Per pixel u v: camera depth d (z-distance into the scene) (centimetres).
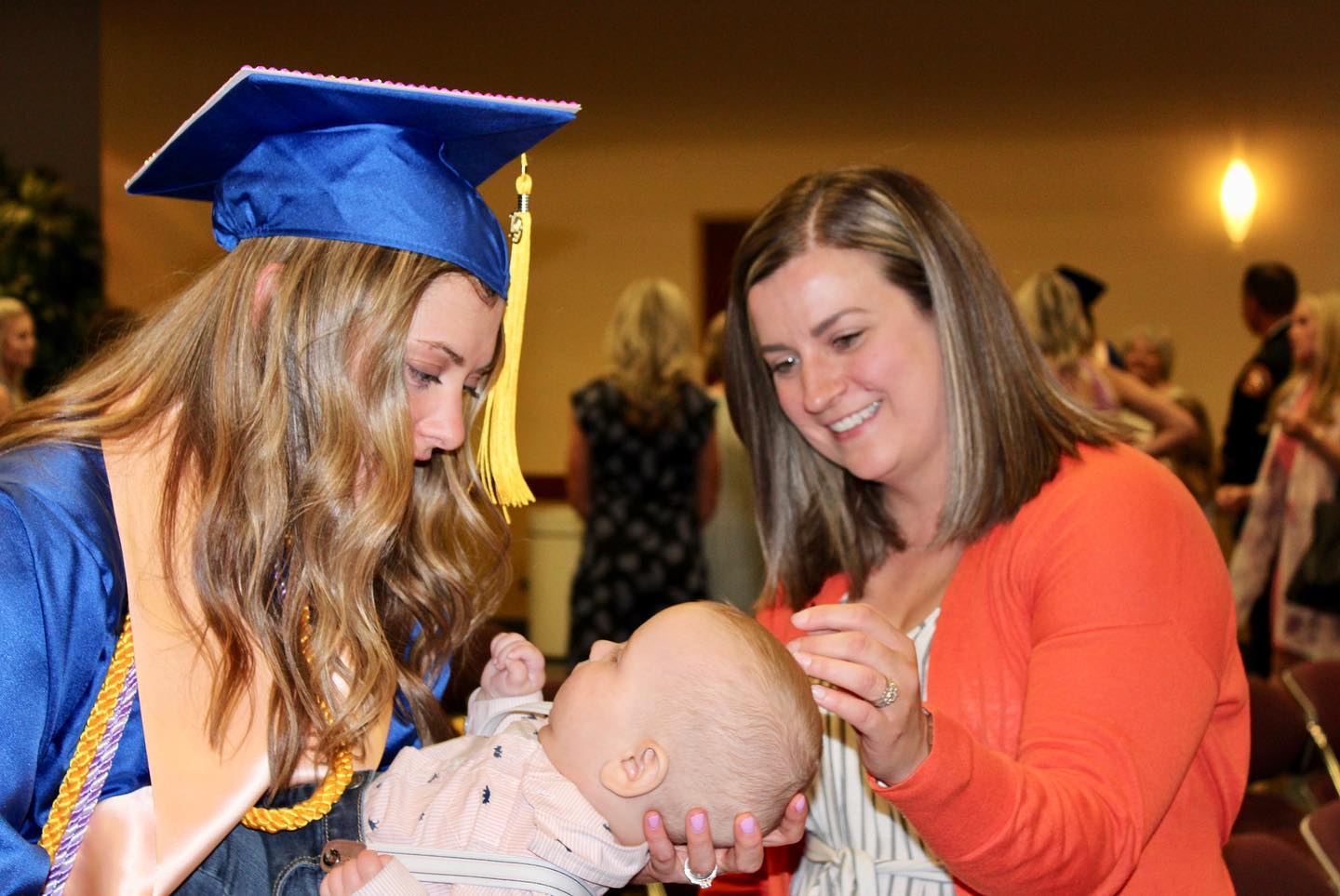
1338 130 720
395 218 121
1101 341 523
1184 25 730
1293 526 400
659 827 123
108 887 108
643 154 776
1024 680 137
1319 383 396
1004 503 143
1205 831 137
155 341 124
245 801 114
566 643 639
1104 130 743
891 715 107
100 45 773
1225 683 140
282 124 123
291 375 118
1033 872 109
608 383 407
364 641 121
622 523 407
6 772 100
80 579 109
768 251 151
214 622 115
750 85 766
